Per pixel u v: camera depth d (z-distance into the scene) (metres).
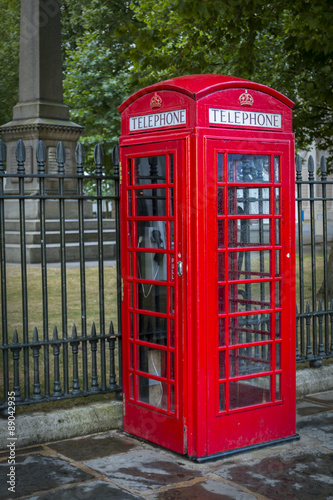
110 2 21.94
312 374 5.56
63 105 15.28
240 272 4.13
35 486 3.55
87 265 13.48
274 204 4.23
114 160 4.67
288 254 4.33
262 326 4.23
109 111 20.25
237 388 4.11
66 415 4.42
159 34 8.64
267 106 4.16
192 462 3.93
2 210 4.18
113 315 8.70
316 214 39.91
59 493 3.45
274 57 11.33
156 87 4.08
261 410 4.19
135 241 4.37
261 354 4.23
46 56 14.91
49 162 14.82
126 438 4.39
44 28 14.87
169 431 4.09
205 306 3.90
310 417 4.84
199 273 3.87
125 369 4.48
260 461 3.95
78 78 20.27
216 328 3.96
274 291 4.27
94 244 14.59
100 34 21.58
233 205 4.05
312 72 10.40
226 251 4.01
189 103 3.85
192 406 3.95
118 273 4.78
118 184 4.68
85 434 4.46
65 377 4.54
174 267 4.00
